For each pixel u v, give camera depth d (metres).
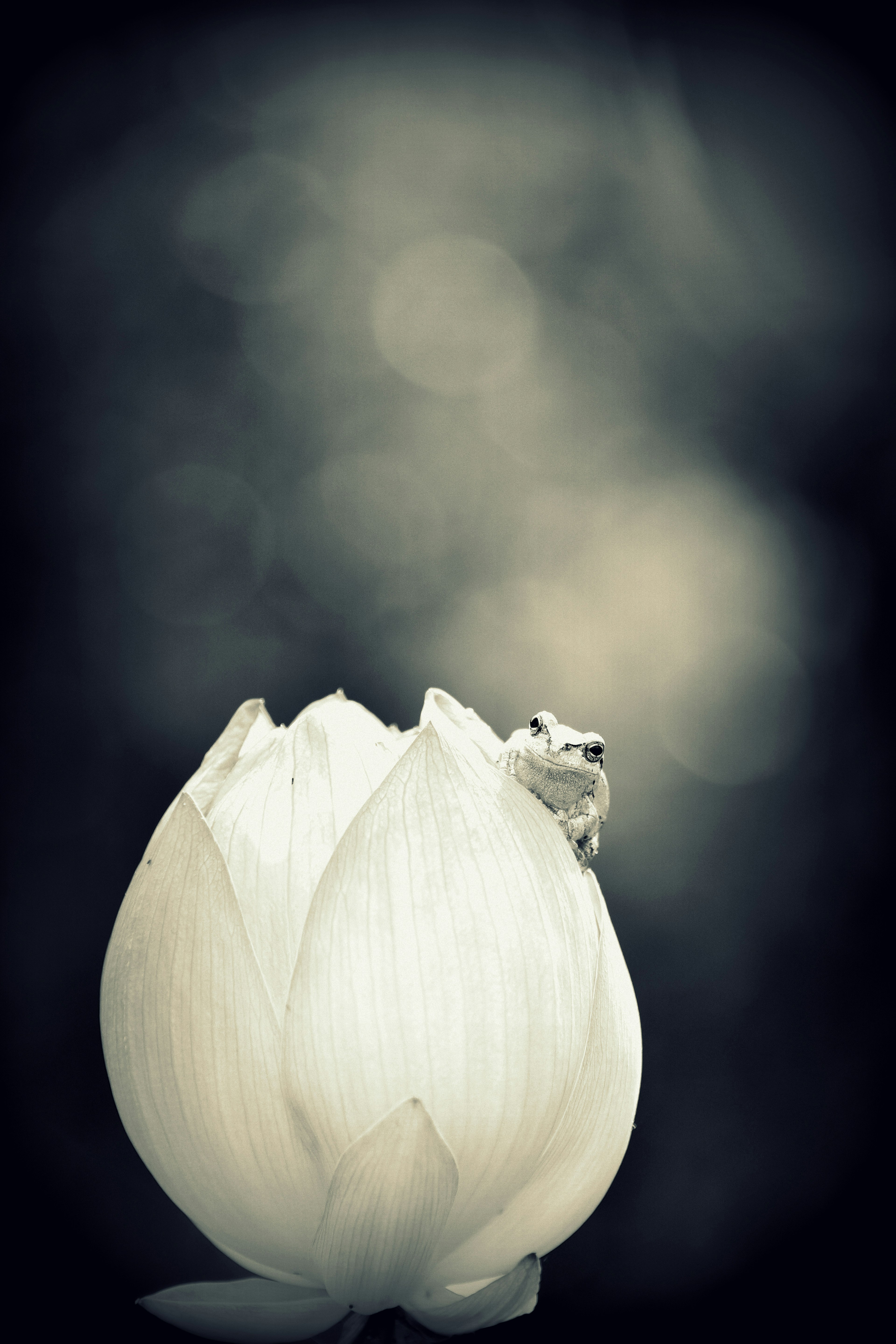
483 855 0.66
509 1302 0.65
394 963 0.65
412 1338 0.66
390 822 0.66
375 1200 0.64
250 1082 0.65
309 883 0.66
